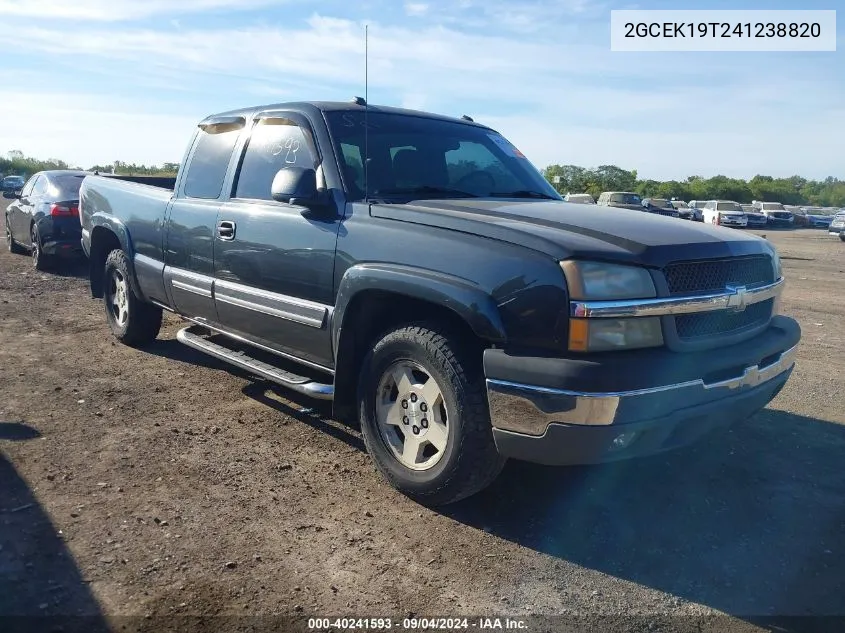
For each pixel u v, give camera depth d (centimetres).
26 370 564
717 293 327
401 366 361
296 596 279
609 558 315
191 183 532
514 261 314
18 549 302
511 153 514
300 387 415
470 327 341
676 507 364
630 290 305
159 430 446
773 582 299
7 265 1145
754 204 5122
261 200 456
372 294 371
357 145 429
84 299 881
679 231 348
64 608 265
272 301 432
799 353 713
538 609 277
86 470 383
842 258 2167
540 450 306
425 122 482
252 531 327
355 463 407
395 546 320
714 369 320
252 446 426
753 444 450
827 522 351
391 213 371
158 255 560
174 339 680
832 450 442
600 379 291
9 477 370
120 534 319
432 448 359
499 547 322
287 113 461
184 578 288
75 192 1080
